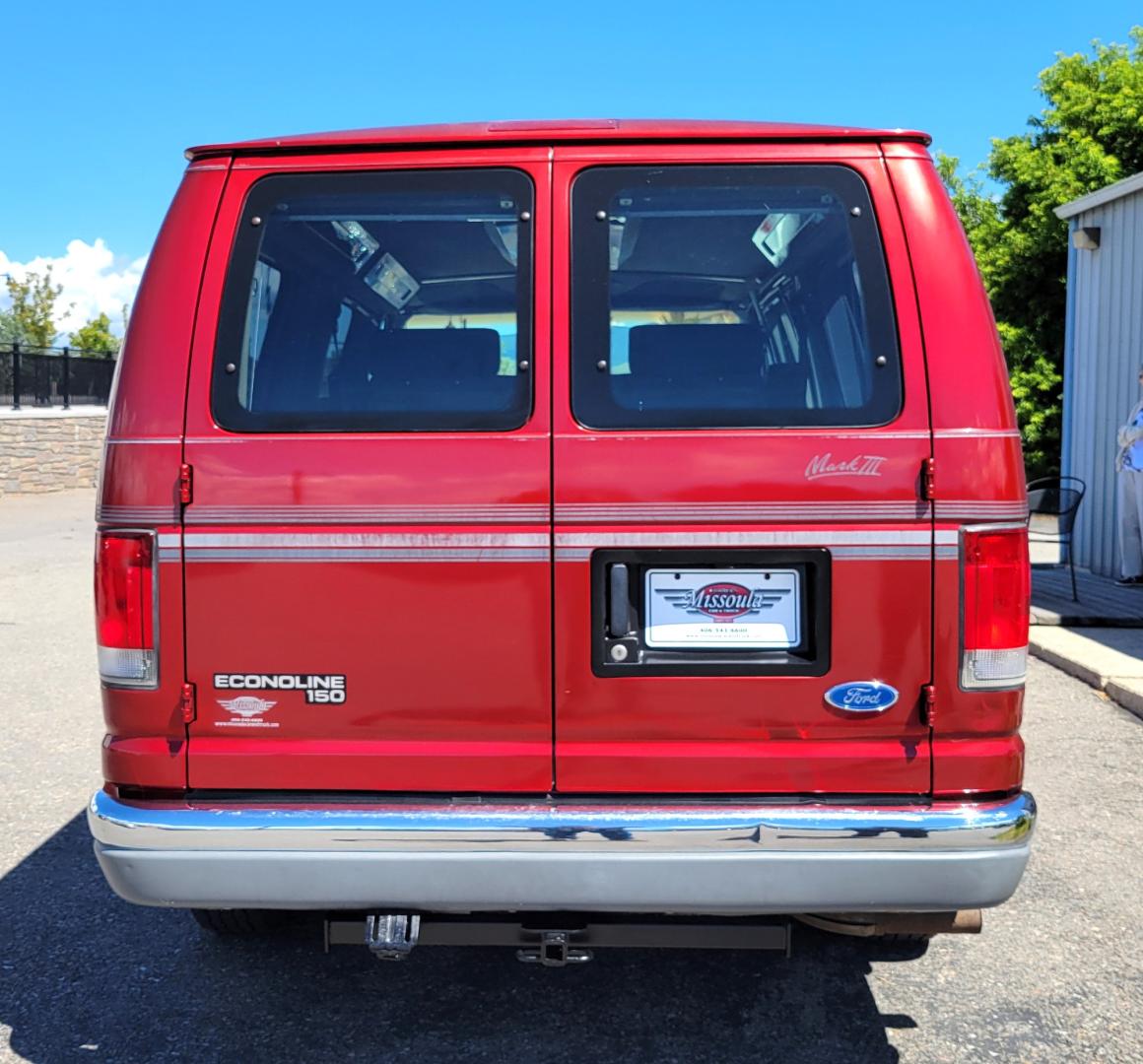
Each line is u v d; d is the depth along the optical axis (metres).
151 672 2.60
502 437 2.56
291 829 2.50
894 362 2.58
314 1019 3.15
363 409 2.61
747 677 2.55
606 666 2.56
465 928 2.69
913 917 2.82
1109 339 10.64
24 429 20.62
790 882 2.47
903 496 2.53
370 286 2.66
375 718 2.59
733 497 2.54
